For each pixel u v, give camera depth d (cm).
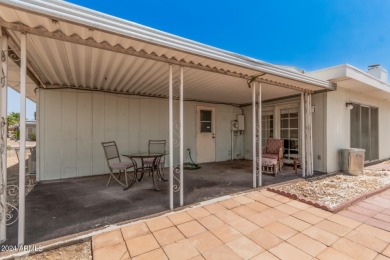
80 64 323
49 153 461
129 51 250
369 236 220
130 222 251
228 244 206
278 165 527
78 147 489
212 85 464
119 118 539
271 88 488
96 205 305
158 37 225
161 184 423
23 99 198
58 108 469
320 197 332
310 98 499
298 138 582
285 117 625
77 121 488
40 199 333
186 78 404
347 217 265
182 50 245
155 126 593
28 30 195
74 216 267
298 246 202
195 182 433
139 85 471
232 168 593
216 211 283
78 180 458
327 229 235
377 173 517
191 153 666
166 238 216
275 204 308
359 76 482
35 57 291
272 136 670
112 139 529
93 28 191
